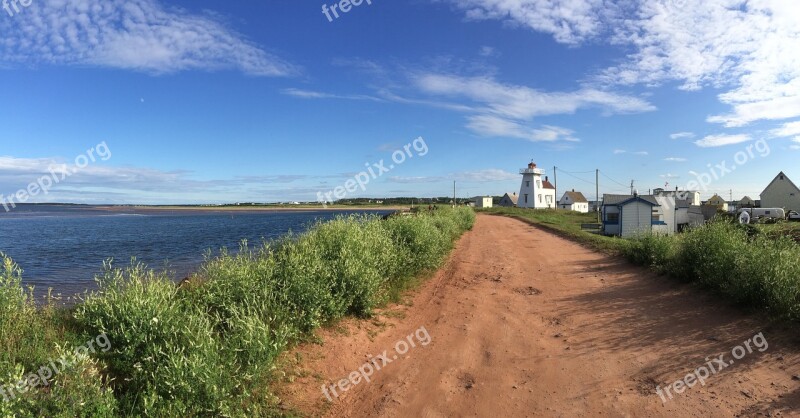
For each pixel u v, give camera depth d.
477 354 6.34
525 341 6.77
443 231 17.72
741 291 7.13
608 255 14.99
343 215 13.43
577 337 6.79
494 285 10.87
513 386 5.26
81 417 3.50
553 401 4.84
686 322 7.01
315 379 5.42
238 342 4.91
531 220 41.22
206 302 6.04
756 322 6.50
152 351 4.40
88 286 13.95
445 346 6.70
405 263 10.72
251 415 4.39
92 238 32.47
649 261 11.77
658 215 30.66
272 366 4.96
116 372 4.42
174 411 3.93
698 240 9.47
